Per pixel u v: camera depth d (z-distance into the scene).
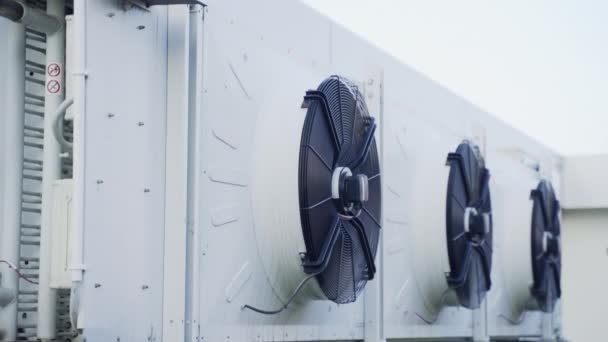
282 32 6.35
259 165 5.96
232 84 5.70
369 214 6.80
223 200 5.57
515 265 11.33
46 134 5.18
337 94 6.31
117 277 4.81
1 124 5.07
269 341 6.04
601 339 13.23
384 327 7.55
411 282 8.39
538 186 12.01
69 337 5.21
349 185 6.32
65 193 4.95
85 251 4.60
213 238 5.45
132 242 4.93
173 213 5.18
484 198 9.55
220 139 5.55
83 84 4.63
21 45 5.18
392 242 7.97
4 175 5.06
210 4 5.48
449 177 8.83
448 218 8.73
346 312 7.13
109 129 4.79
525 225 11.53
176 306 5.12
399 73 8.27
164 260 5.18
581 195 13.52
